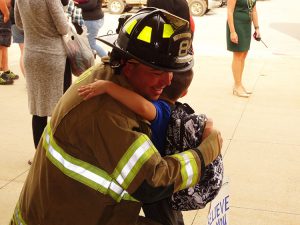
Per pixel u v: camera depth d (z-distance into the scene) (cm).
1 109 703
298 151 564
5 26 823
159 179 186
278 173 503
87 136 190
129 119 191
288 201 444
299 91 831
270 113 707
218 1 2162
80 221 197
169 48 186
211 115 693
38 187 203
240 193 458
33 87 476
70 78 490
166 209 232
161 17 188
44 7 452
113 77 198
